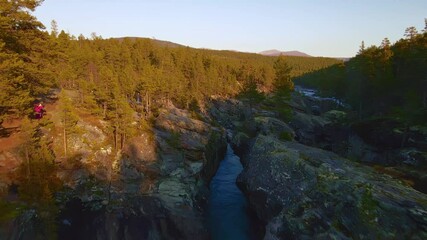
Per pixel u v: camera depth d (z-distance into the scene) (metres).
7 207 25.98
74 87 69.62
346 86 89.31
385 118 49.34
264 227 35.53
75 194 34.38
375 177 28.98
